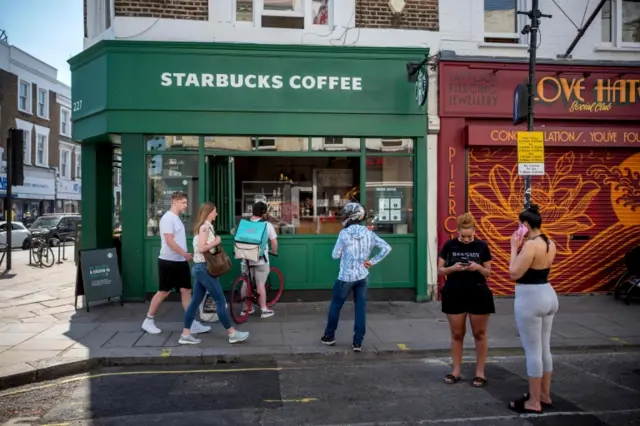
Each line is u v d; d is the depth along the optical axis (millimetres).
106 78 8773
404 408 4699
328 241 9281
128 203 8867
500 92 9477
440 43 9492
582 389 5223
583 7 9898
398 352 6406
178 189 9133
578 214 9938
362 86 9195
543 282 4605
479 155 9562
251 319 8023
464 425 4309
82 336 6918
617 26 10094
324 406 4762
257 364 6133
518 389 5211
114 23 8844
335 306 6465
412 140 9469
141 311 8414
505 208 9648
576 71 9648
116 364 6035
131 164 8859
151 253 9000
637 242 10055
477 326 5266
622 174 10023
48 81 34031
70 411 4645
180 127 8898
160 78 8836
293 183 9375
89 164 10273
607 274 10031
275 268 8734
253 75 8984
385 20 9367
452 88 9383
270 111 9039
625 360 6293
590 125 9797
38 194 32812
